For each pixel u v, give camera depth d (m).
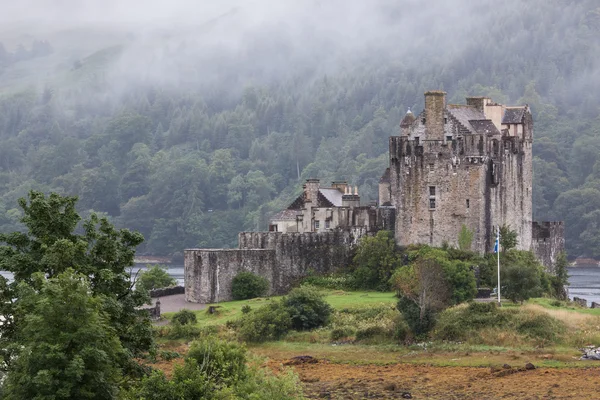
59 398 88.31
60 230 112.44
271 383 105.81
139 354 112.81
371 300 199.25
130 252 113.88
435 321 172.62
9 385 90.50
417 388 134.38
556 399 125.00
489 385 134.38
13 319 104.12
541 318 169.50
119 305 106.50
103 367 91.12
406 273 193.00
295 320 181.25
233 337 174.50
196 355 109.12
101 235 113.81
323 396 130.50
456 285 187.38
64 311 90.94
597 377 137.75
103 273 105.81
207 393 99.38
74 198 114.75
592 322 172.62
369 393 131.62
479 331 169.00
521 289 187.62
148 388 99.31
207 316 197.38
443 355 158.62
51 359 89.06
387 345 169.00
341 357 159.62
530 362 150.12
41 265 106.88
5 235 111.19
